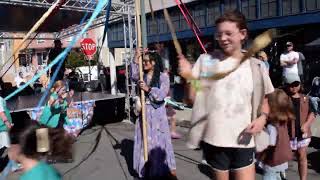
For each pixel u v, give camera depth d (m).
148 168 5.41
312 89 9.55
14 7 10.19
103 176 6.19
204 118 2.73
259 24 12.52
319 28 11.19
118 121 11.74
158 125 5.38
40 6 9.70
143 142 5.38
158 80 5.37
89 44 14.52
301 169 4.83
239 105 2.66
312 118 4.76
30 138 2.35
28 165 2.38
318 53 11.09
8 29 15.91
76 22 13.26
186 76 2.78
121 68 19.23
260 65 2.77
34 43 22.20
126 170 6.47
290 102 4.27
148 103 5.39
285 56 9.21
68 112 9.59
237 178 2.70
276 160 4.25
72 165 6.88
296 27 11.63
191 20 7.80
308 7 11.21
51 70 8.17
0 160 6.82
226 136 2.65
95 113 11.24
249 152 2.68
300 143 4.74
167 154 5.43
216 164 2.71
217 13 13.88
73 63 22.16
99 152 7.80
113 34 16.78
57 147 2.42
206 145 2.76
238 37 2.66
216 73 2.69
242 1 13.06
